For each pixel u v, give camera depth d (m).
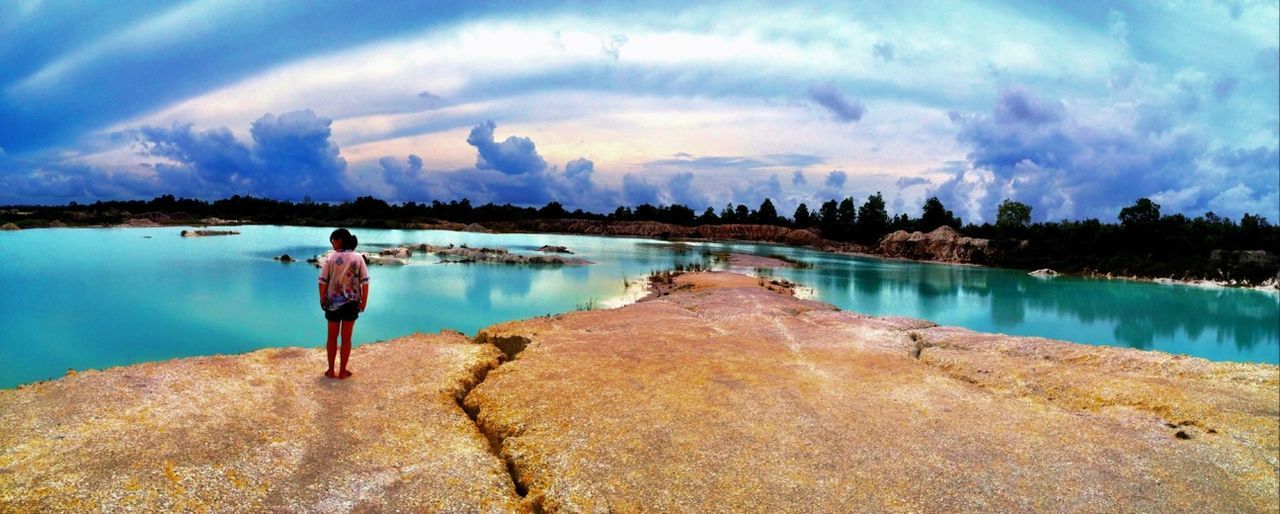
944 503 7.81
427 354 14.29
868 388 12.62
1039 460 9.22
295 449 8.52
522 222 154.50
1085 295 45.50
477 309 28.97
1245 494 8.53
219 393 10.38
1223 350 27.25
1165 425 11.16
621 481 8.11
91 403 9.29
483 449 9.44
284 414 9.76
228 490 7.23
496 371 13.40
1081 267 64.06
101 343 20.44
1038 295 45.09
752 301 25.83
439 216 156.75
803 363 14.71
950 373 15.23
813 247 115.56
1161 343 28.70
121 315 24.69
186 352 19.69
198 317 24.80
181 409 9.39
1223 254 55.88
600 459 8.73
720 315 22.58
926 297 42.34
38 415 8.77
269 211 138.62
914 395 12.22
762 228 139.62
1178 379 14.20
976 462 9.02
